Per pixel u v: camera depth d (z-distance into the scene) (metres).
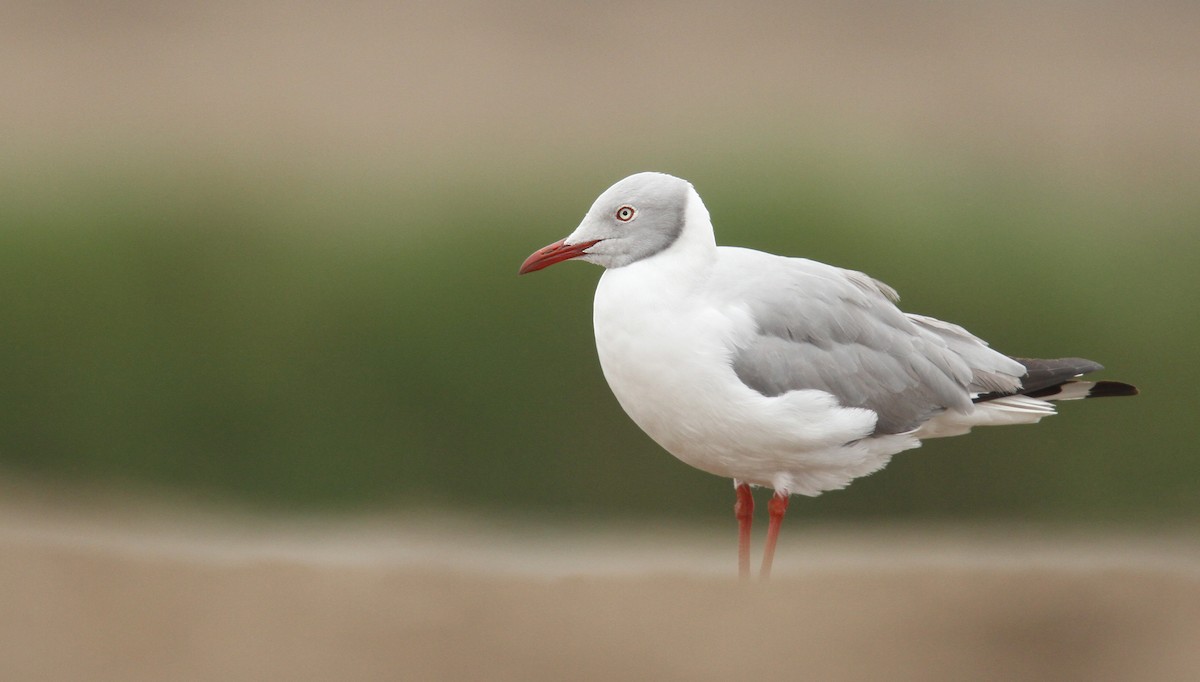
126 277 15.83
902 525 15.93
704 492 15.76
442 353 15.73
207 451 15.88
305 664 6.78
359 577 7.80
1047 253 16.08
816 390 8.89
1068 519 15.91
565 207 16.45
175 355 15.80
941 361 9.46
